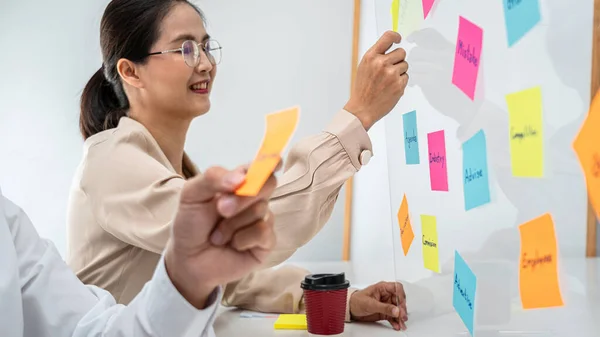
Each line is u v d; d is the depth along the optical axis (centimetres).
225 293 140
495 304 60
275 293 133
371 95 109
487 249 61
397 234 96
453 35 66
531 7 49
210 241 53
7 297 70
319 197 111
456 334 71
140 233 115
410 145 84
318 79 286
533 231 52
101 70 147
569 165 46
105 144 126
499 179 57
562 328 49
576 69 44
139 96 137
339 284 104
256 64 289
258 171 45
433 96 73
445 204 72
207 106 139
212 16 289
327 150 112
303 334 106
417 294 87
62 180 296
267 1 288
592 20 42
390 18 99
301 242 113
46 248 81
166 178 117
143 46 133
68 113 296
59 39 297
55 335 73
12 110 297
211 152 290
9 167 296
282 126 47
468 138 63
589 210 44
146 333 60
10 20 298
